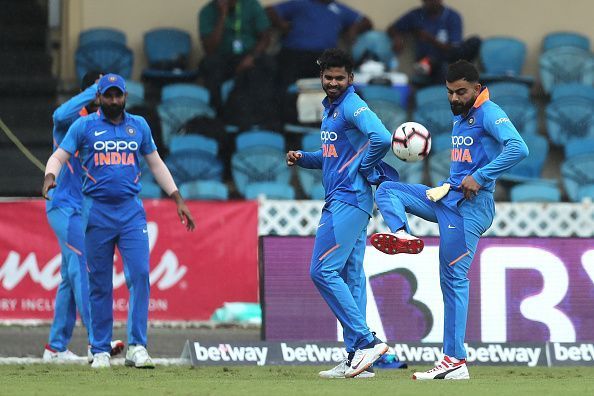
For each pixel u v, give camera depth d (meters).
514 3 64.88
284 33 60.16
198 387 26.02
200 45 63.56
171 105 58.03
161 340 40.81
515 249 36.09
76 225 34.75
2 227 46.44
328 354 34.50
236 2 59.69
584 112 60.31
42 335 42.22
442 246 29.05
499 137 28.36
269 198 53.47
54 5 64.00
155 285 46.91
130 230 32.03
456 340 28.94
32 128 58.47
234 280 47.50
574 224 51.59
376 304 35.66
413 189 29.39
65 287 35.34
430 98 59.09
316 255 29.09
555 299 36.09
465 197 28.38
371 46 61.72
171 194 33.38
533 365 35.00
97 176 31.84
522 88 60.22
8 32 63.34
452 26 61.50
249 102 58.03
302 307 35.53
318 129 57.66
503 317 35.88
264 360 34.25
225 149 57.25
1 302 46.34
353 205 28.92
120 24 63.34
